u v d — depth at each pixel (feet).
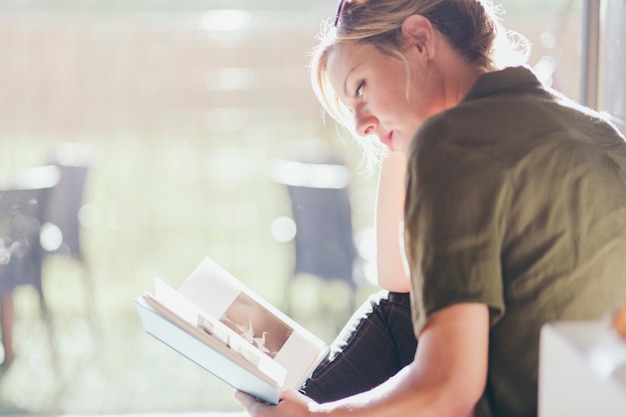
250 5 45.29
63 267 21.31
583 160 4.68
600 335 3.70
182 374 16.70
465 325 4.46
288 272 21.65
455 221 4.47
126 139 25.82
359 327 6.54
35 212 17.60
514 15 26.16
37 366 17.28
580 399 3.52
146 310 5.31
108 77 25.76
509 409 4.75
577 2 18.60
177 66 25.99
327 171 17.67
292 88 26.81
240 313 6.34
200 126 26.20
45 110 25.64
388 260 6.66
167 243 24.39
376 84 5.32
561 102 4.97
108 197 25.12
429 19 5.24
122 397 15.72
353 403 4.96
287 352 6.24
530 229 4.56
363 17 5.32
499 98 4.82
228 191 25.63
